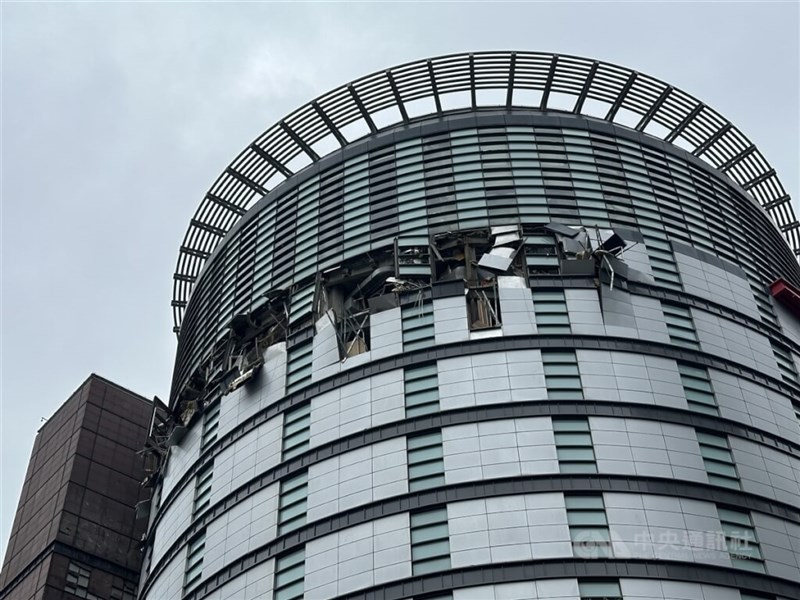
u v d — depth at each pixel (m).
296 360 56.09
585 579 41.59
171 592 52.03
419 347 52.25
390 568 43.94
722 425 49.53
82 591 63.34
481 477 45.84
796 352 58.69
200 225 72.75
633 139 65.56
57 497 67.56
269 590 46.50
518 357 50.59
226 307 64.38
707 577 42.34
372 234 60.03
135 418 74.25
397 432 48.97
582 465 46.00
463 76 67.94
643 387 49.84
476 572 42.47
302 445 51.62
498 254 55.25
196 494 55.56
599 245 55.59
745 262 61.97
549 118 65.25
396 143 65.44
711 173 66.94
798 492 48.62
